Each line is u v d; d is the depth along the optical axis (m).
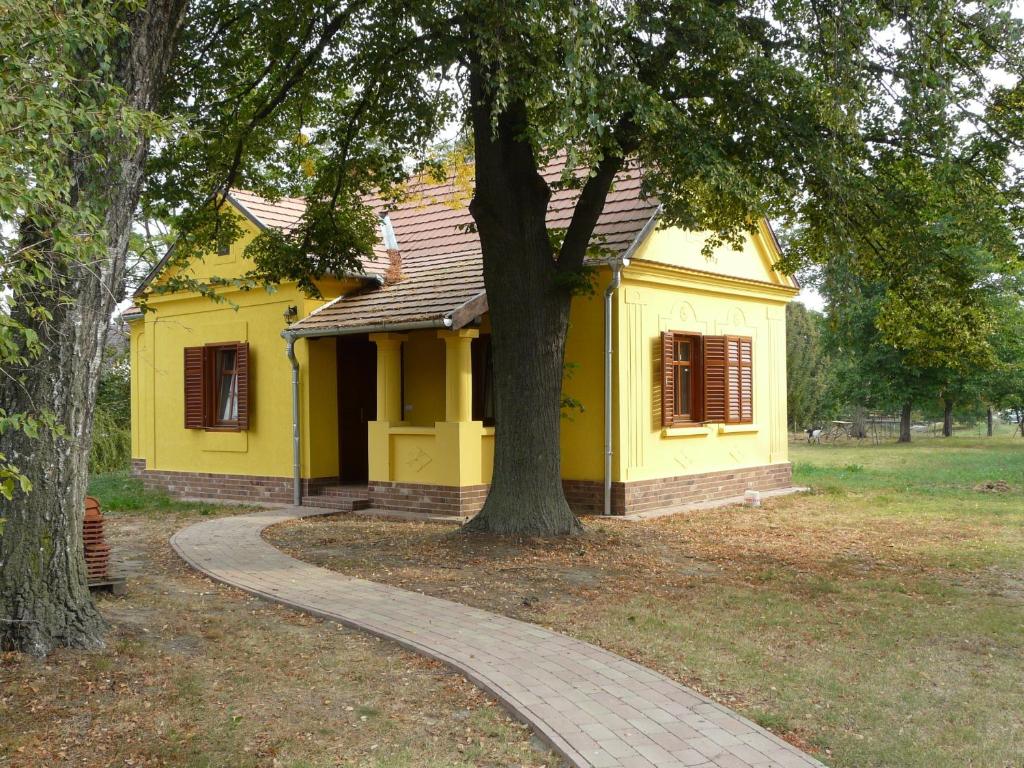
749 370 17.72
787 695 5.83
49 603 6.18
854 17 9.64
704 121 10.66
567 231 12.19
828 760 4.80
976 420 56.25
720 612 8.09
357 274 15.53
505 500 11.57
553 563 10.12
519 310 11.38
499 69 9.22
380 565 10.05
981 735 5.18
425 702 5.67
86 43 5.72
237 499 16.83
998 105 10.70
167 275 17.20
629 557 10.62
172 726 5.14
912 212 11.30
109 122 5.24
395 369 14.81
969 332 12.41
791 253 13.57
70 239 4.75
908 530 13.20
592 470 14.59
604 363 14.41
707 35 9.80
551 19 8.83
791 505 16.34
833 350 38.84
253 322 16.62
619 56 9.84
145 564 10.23
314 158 14.78
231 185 13.29
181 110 12.02
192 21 11.71
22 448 6.11
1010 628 7.60
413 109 12.62
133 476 20.69
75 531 6.37
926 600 8.66
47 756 4.70
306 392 15.69
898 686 6.06
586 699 5.61
